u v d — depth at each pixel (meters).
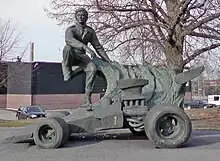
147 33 19.36
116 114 8.10
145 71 8.95
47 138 7.78
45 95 50.72
